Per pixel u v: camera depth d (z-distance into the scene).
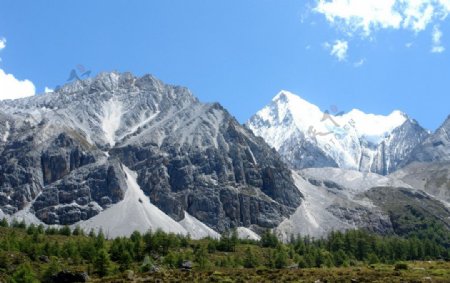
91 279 198.38
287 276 182.12
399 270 197.00
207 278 183.88
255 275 189.25
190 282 176.62
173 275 194.12
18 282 198.25
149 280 183.62
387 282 162.62
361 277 174.38
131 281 184.00
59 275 195.75
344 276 178.62
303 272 194.00
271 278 179.12
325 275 182.75
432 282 161.38
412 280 163.75
